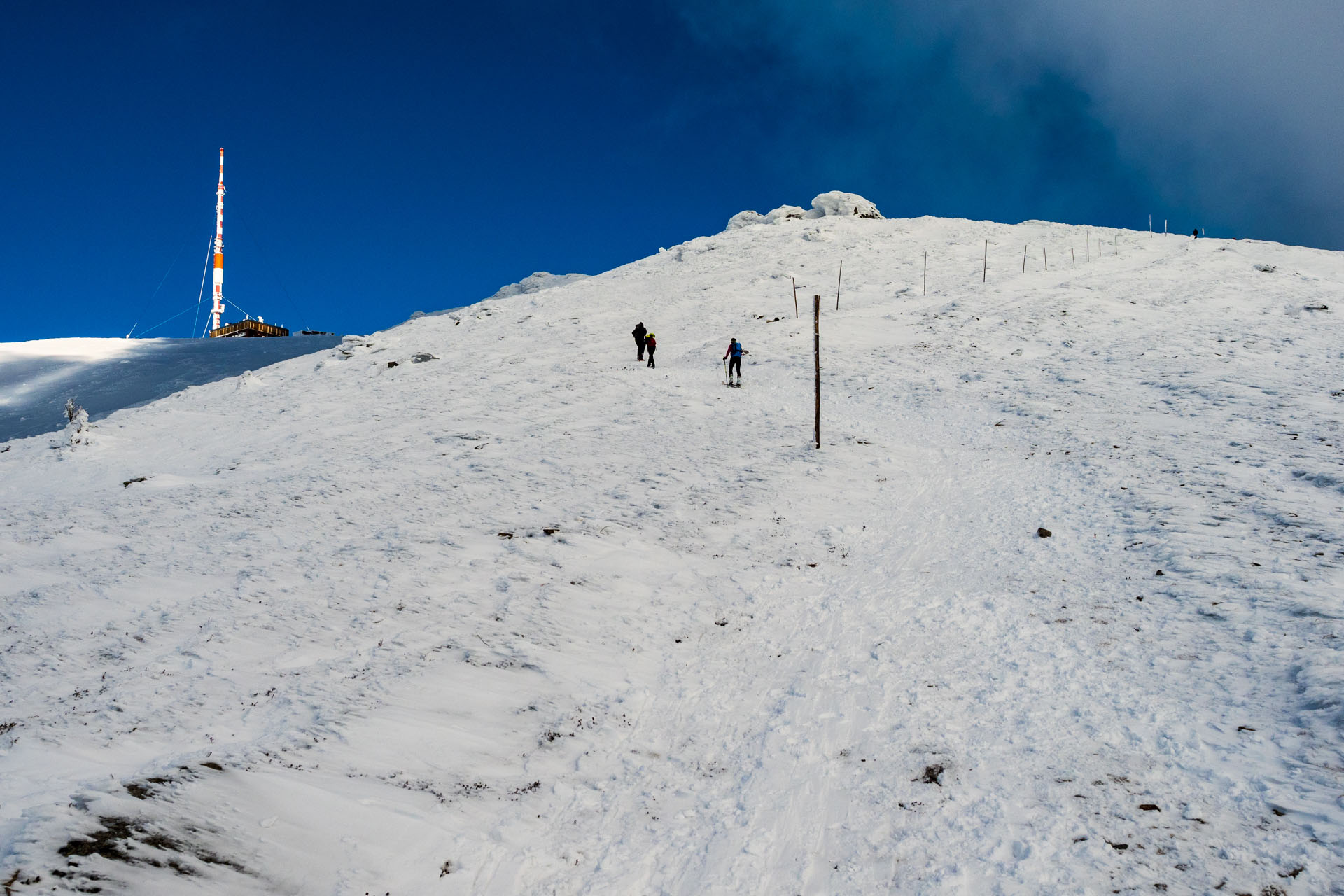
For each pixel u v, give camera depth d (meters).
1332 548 8.97
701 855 4.86
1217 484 12.05
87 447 21.11
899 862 4.61
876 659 7.68
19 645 8.01
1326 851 4.26
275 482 15.98
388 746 5.85
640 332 27.09
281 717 6.30
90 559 11.19
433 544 11.60
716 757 6.11
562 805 5.48
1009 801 5.11
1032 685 6.80
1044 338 26.11
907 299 34.84
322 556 11.14
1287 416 15.41
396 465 16.75
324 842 4.45
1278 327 24.45
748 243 51.75
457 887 4.43
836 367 24.75
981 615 8.54
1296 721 5.64
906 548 11.32
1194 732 5.74
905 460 16.09
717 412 20.31
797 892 4.45
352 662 7.55
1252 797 4.86
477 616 8.84
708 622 9.05
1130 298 30.91
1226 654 6.89
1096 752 5.62
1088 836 4.64
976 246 46.00
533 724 6.54
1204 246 42.03
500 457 16.95
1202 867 4.26
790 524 12.53
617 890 4.54
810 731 6.38
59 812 3.80
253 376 29.69
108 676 7.23
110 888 3.45
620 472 15.48
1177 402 17.84
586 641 8.31
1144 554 9.79
